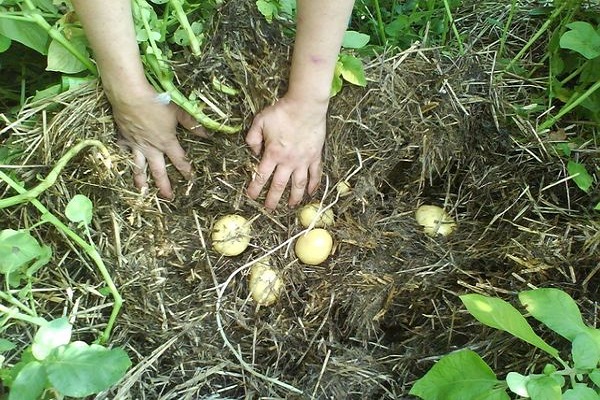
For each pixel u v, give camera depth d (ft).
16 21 2.03
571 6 2.38
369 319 2.25
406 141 2.32
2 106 2.47
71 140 2.06
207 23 2.11
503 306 1.62
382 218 2.38
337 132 2.24
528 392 1.49
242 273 2.25
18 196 1.87
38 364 1.50
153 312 2.12
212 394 2.06
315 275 2.28
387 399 2.08
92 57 2.15
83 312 2.02
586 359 1.55
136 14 1.99
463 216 2.40
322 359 2.17
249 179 2.20
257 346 2.20
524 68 2.58
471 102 2.30
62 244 2.10
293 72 1.85
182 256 2.23
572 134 2.40
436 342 2.15
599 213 2.19
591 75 2.32
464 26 2.82
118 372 1.51
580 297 2.05
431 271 2.28
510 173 2.32
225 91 2.06
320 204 2.24
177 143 2.12
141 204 2.17
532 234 2.19
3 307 1.73
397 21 2.60
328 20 1.68
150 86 1.94
